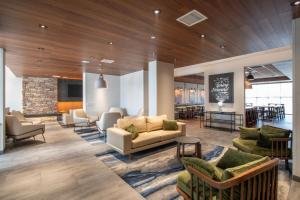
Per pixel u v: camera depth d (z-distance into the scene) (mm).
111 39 3473
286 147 2867
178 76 9227
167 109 5699
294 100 2682
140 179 2713
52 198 2189
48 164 3299
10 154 3867
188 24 2814
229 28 2980
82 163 3355
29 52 4344
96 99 8117
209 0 2127
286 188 2430
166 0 2123
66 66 6293
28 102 9734
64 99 10867
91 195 2264
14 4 2150
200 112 10742
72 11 2359
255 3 2207
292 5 2256
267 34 3266
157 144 4074
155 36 3328
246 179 1399
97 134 5938
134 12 2414
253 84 13219
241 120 6414
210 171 1510
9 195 2252
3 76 3996
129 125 4168
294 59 2670
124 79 8609
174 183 2592
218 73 7113
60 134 5934
